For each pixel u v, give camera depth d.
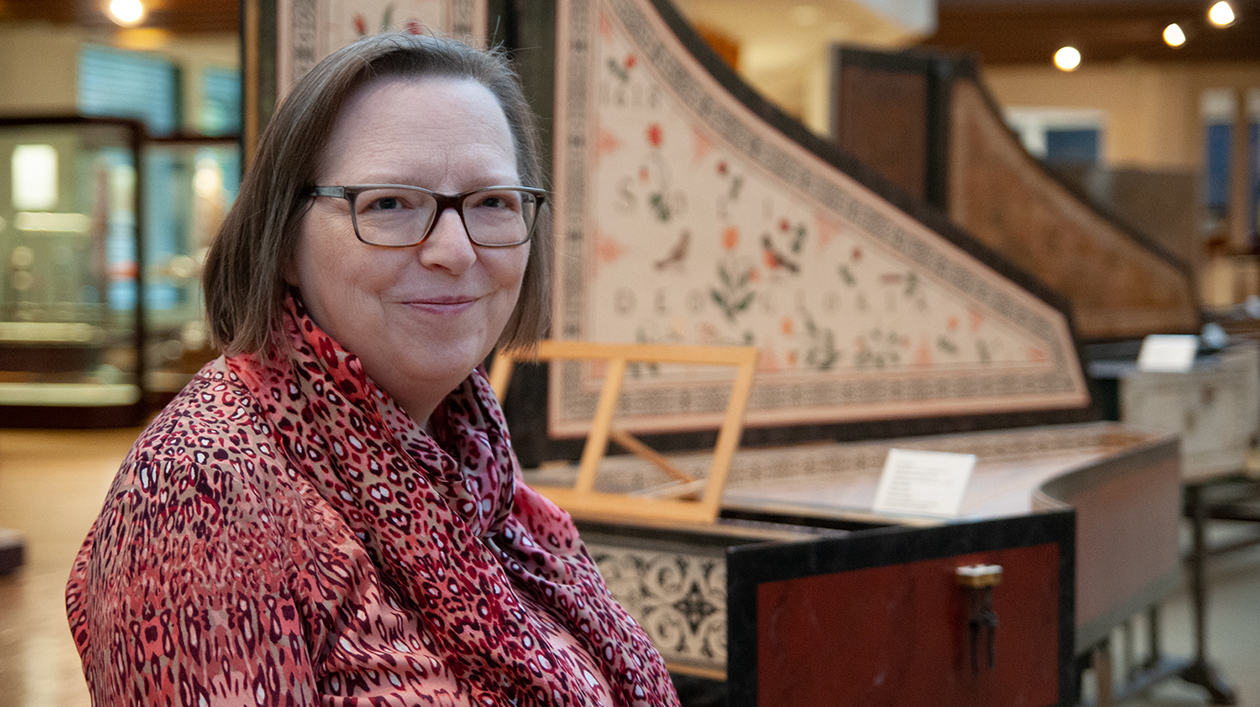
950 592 2.29
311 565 0.82
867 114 5.80
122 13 9.08
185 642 0.74
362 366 0.90
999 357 4.39
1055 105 15.66
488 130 0.92
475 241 0.91
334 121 0.89
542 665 0.90
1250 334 8.20
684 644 2.38
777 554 2.04
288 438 0.86
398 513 0.87
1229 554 7.58
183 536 0.75
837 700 2.12
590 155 3.39
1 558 3.96
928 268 4.20
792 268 3.88
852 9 9.98
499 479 1.05
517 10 3.22
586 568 1.18
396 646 0.84
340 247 0.88
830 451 3.88
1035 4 11.49
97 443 8.04
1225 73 15.28
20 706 2.56
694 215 3.64
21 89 11.74
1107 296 6.57
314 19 2.75
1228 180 15.57
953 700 2.29
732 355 2.60
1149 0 11.45
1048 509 2.53
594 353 2.76
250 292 0.88
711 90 3.66
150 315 9.76
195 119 13.08
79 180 8.82
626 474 3.29
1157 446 3.89
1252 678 5.30
